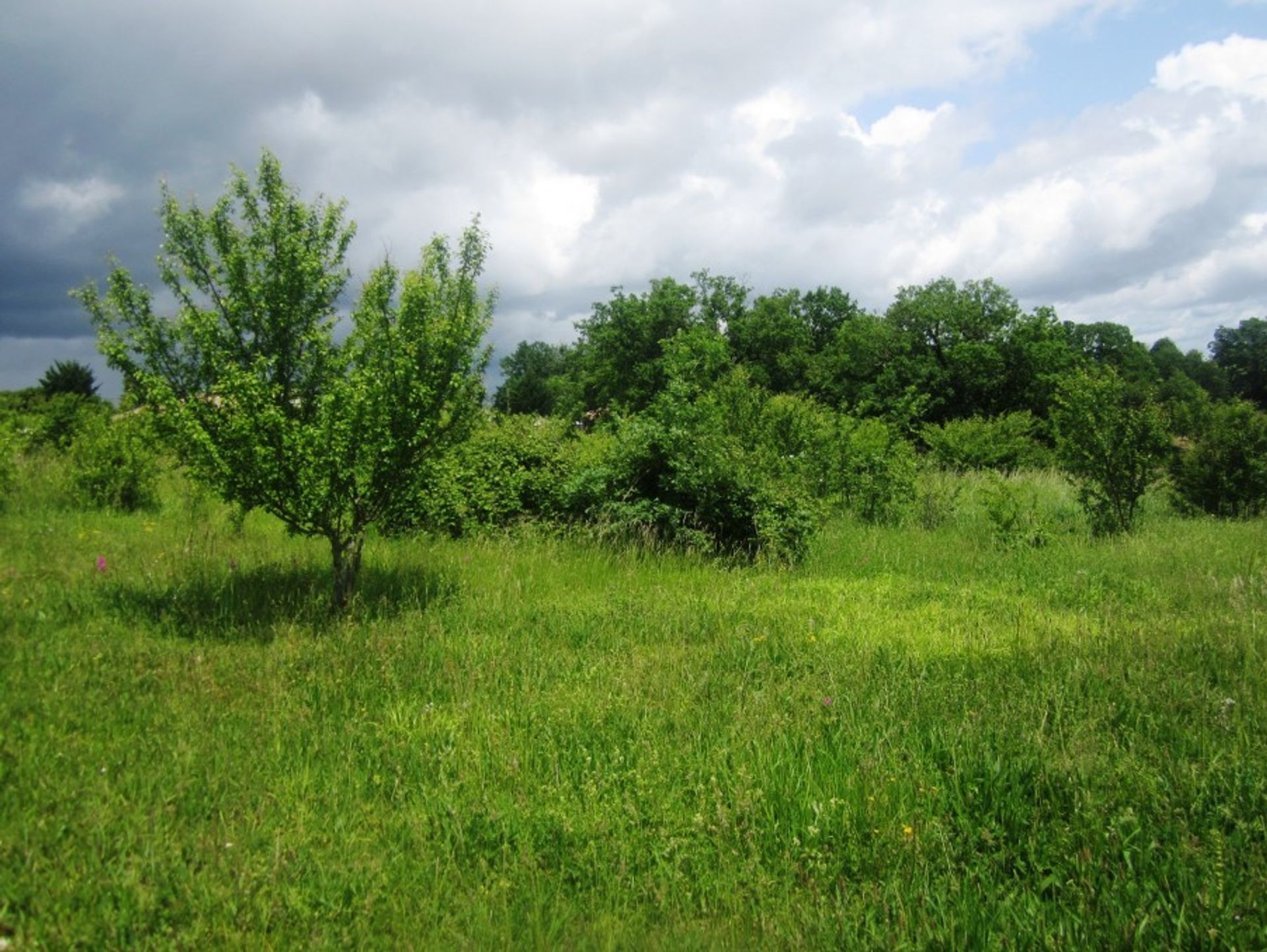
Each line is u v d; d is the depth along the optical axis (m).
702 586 8.62
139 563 8.16
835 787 3.95
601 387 54.12
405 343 7.07
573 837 3.57
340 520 7.17
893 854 3.47
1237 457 14.91
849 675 5.54
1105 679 5.34
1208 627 6.46
